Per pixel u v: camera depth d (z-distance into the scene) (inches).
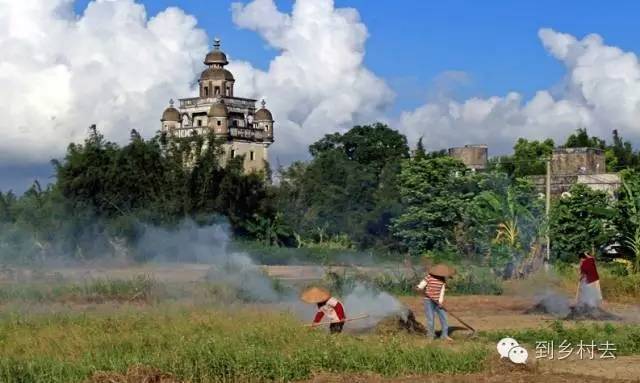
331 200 3186.5
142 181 2551.7
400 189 2810.0
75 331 673.6
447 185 2677.2
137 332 674.8
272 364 575.2
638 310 1075.9
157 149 2679.6
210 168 2672.2
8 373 543.2
